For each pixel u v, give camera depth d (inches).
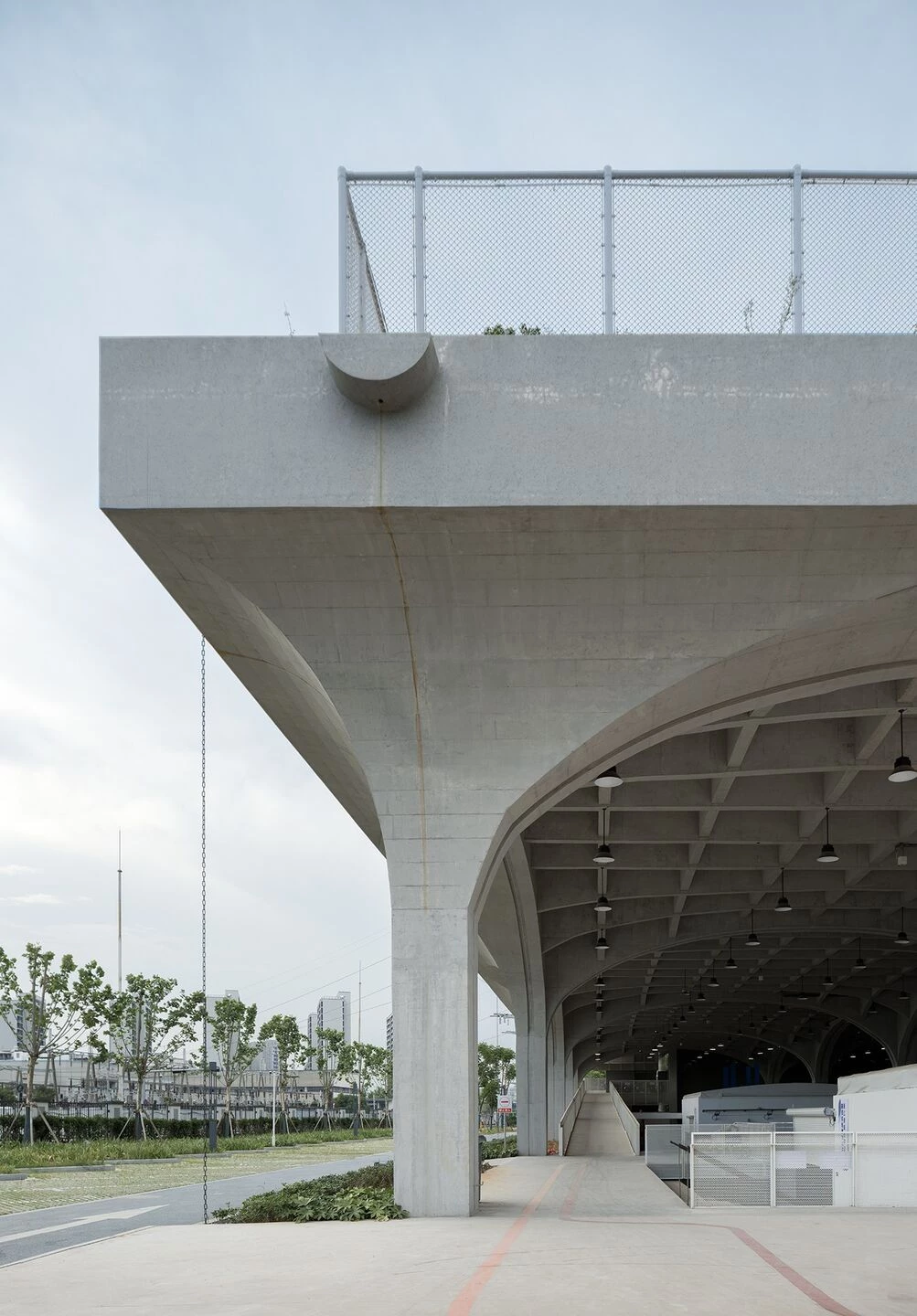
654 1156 1312.7
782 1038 3892.7
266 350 547.8
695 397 542.9
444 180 586.6
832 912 1611.7
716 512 536.1
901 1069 827.4
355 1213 575.5
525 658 588.1
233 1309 329.7
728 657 580.1
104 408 544.1
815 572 561.3
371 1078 4362.7
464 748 598.5
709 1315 309.0
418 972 588.7
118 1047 2361.0
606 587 568.1
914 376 544.1
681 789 1050.1
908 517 539.2
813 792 1051.3
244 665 677.9
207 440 542.3
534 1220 570.3
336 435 542.3
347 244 575.2
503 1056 5506.9
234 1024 2792.8
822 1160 680.4
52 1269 429.7
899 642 621.0
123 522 546.9
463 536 550.9
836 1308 319.6
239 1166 1424.7
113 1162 1566.2
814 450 538.3
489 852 595.5
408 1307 325.4
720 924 1640.0
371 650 592.4
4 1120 1908.2
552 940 1518.2
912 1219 575.5
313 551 560.4
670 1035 4222.4
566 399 543.2
